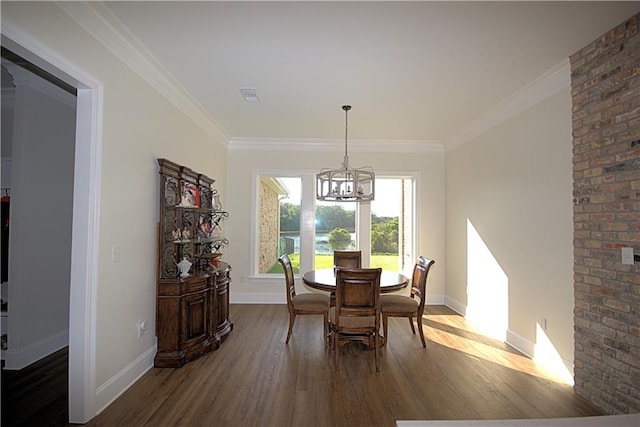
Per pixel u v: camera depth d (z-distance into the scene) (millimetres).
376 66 2914
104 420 2238
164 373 2914
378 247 5797
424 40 2498
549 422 1113
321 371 2980
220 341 3574
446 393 2621
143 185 2912
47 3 1901
